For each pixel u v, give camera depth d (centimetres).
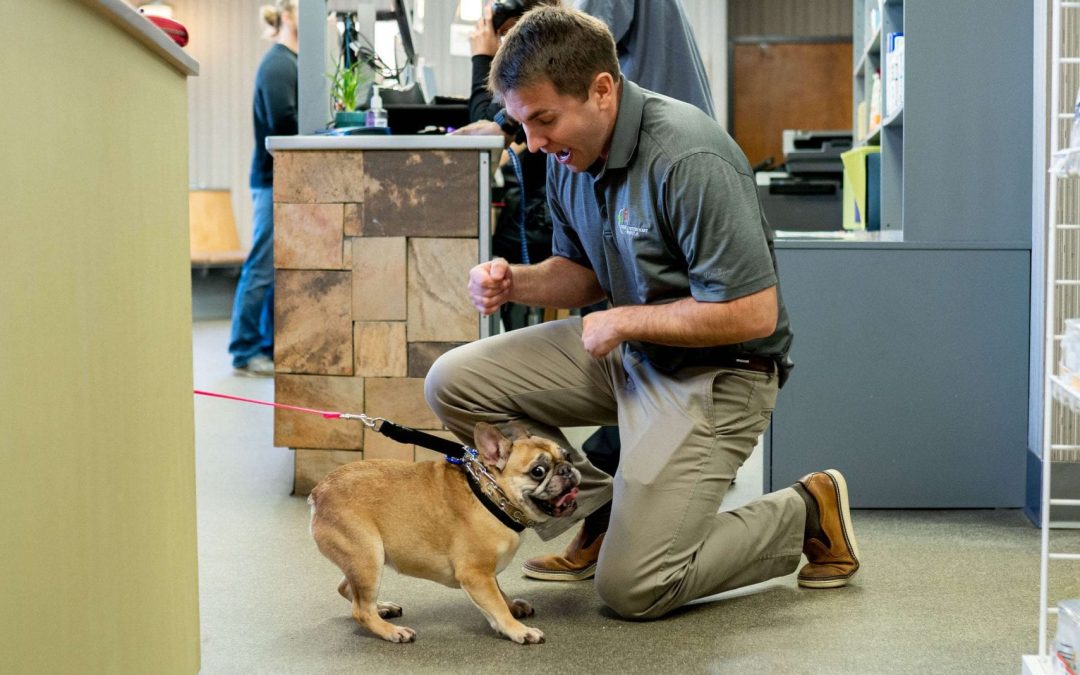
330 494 192
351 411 300
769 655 184
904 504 291
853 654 185
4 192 91
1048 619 201
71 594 107
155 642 136
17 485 94
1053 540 259
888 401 289
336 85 339
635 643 191
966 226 288
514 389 221
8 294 92
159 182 139
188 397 155
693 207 188
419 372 297
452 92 807
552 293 229
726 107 977
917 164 288
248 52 998
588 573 230
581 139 192
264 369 576
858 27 539
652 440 201
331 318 298
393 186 293
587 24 189
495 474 188
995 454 288
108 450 118
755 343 207
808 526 222
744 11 982
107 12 115
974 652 185
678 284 202
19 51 95
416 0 470
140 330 130
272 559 245
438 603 215
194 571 158
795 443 292
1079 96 157
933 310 287
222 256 924
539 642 190
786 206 603
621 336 198
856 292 288
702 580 202
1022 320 286
